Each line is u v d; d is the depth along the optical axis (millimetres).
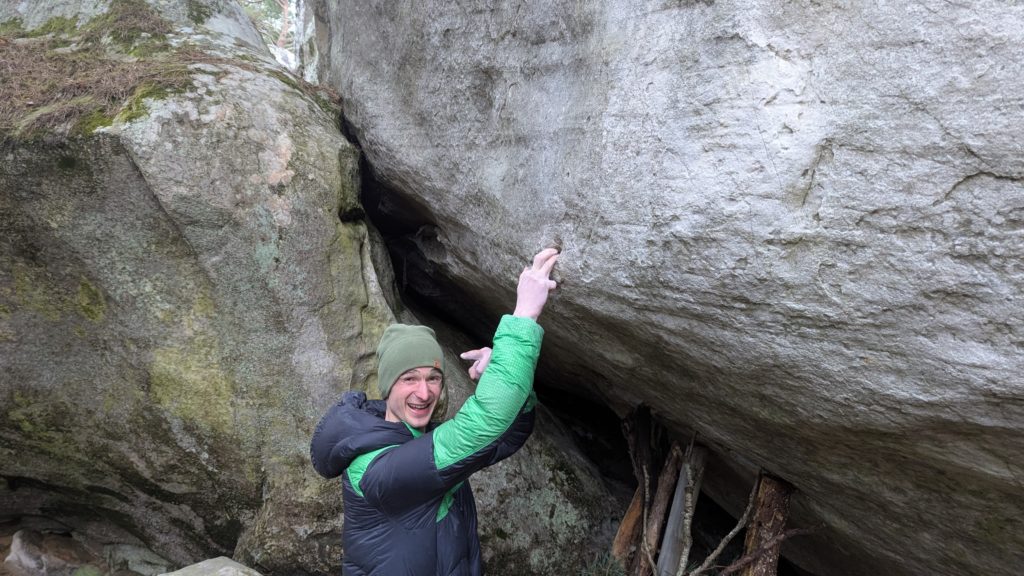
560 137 2453
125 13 3746
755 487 3057
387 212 4387
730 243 1867
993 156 1446
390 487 1667
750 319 1953
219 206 2969
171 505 3365
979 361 1572
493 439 1670
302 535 3100
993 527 2150
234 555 3260
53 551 3666
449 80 3107
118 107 2949
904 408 1802
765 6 1740
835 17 1644
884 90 1578
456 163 3182
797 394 2078
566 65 2434
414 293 4922
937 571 2670
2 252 3010
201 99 3078
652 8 2049
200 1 4180
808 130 1697
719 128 1844
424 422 1881
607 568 3439
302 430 3148
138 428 3195
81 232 2977
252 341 3111
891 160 1585
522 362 1729
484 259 3256
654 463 3775
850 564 3369
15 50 3467
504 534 3439
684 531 3219
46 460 3352
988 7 1430
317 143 3363
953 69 1481
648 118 2049
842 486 2549
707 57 1872
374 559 1732
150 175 2857
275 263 3072
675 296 2107
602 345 2887
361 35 3861
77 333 3137
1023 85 1396
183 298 3072
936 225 1546
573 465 3988
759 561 2939
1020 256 1449
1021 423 1626
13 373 3152
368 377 3277
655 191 2033
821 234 1712
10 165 2879
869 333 1732
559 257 2465
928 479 2146
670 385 2791
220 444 3146
